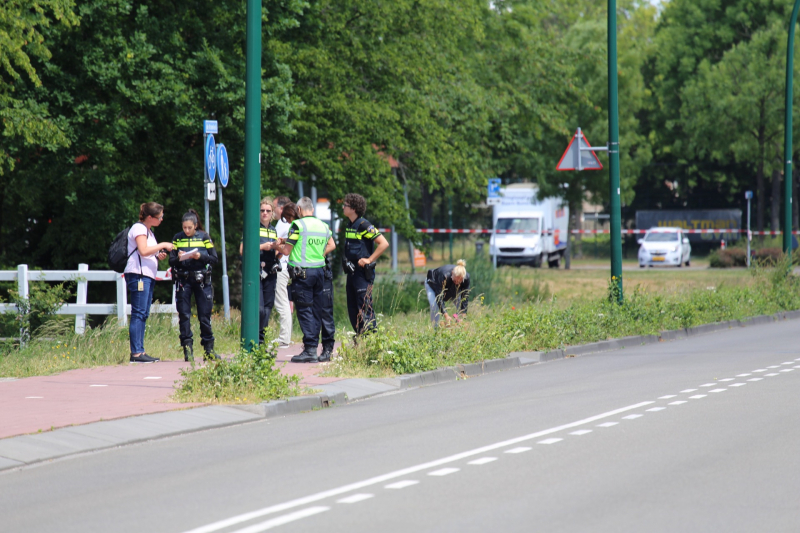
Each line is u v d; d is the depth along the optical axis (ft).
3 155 144.77
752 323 168.04
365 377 94.99
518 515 45.73
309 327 105.29
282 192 192.34
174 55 158.20
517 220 369.71
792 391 86.02
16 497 51.47
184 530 43.88
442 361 104.01
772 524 44.32
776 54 423.64
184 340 107.45
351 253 103.60
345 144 182.29
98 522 45.73
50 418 71.36
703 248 467.11
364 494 50.03
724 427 68.54
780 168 445.78
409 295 184.44
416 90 199.11
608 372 103.35
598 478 53.26
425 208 413.18
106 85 152.35
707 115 435.53
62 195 168.86
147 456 61.93
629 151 451.12
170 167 168.04
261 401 78.95
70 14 137.08
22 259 188.34
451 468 56.08
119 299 124.16
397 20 195.72
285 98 160.04
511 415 74.95
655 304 150.20
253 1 83.66
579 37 356.79
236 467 57.67
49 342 116.98
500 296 192.24
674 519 45.06
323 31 185.98
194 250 105.91
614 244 145.28
